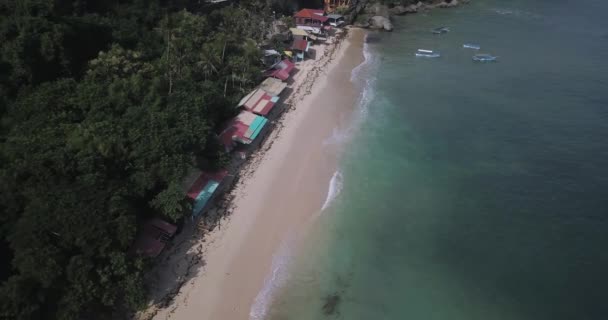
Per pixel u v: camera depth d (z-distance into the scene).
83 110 54.34
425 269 48.41
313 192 58.47
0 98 52.28
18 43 53.88
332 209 55.88
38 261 34.72
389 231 53.28
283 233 51.62
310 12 115.06
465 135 72.94
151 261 42.78
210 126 59.25
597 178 62.53
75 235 37.19
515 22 138.12
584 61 105.62
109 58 61.34
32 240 36.56
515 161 66.44
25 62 54.50
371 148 68.44
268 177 60.19
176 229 47.72
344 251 50.12
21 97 53.41
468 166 65.19
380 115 77.88
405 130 73.69
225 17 91.06
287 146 67.19
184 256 47.12
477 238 52.53
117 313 39.97
